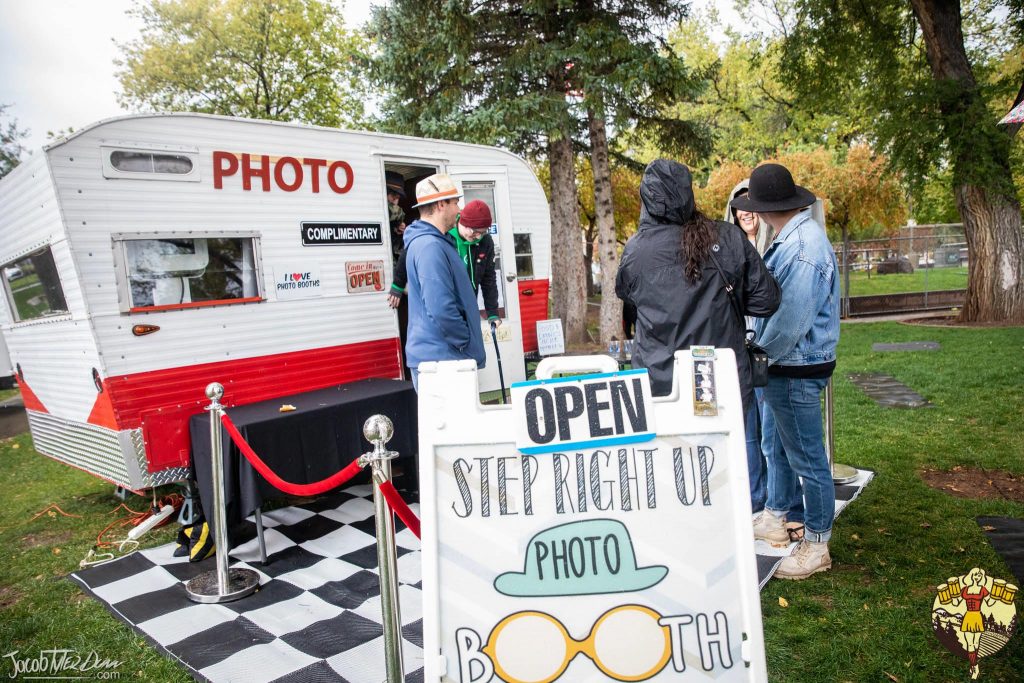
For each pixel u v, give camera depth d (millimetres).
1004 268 11578
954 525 3578
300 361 4578
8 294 4797
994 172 11125
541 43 11453
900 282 19297
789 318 2814
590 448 1671
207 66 19297
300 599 3316
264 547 3744
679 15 11977
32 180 3777
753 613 1630
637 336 2598
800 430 2998
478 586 1633
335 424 4031
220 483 3322
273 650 2814
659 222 2516
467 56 11336
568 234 13078
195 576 3611
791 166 18031
